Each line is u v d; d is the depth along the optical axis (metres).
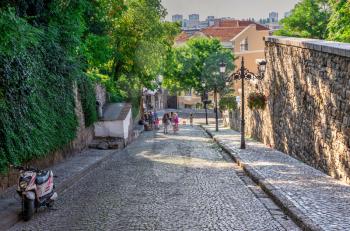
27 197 11.71
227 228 10.61
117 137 33.72
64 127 22.31
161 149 30.36
